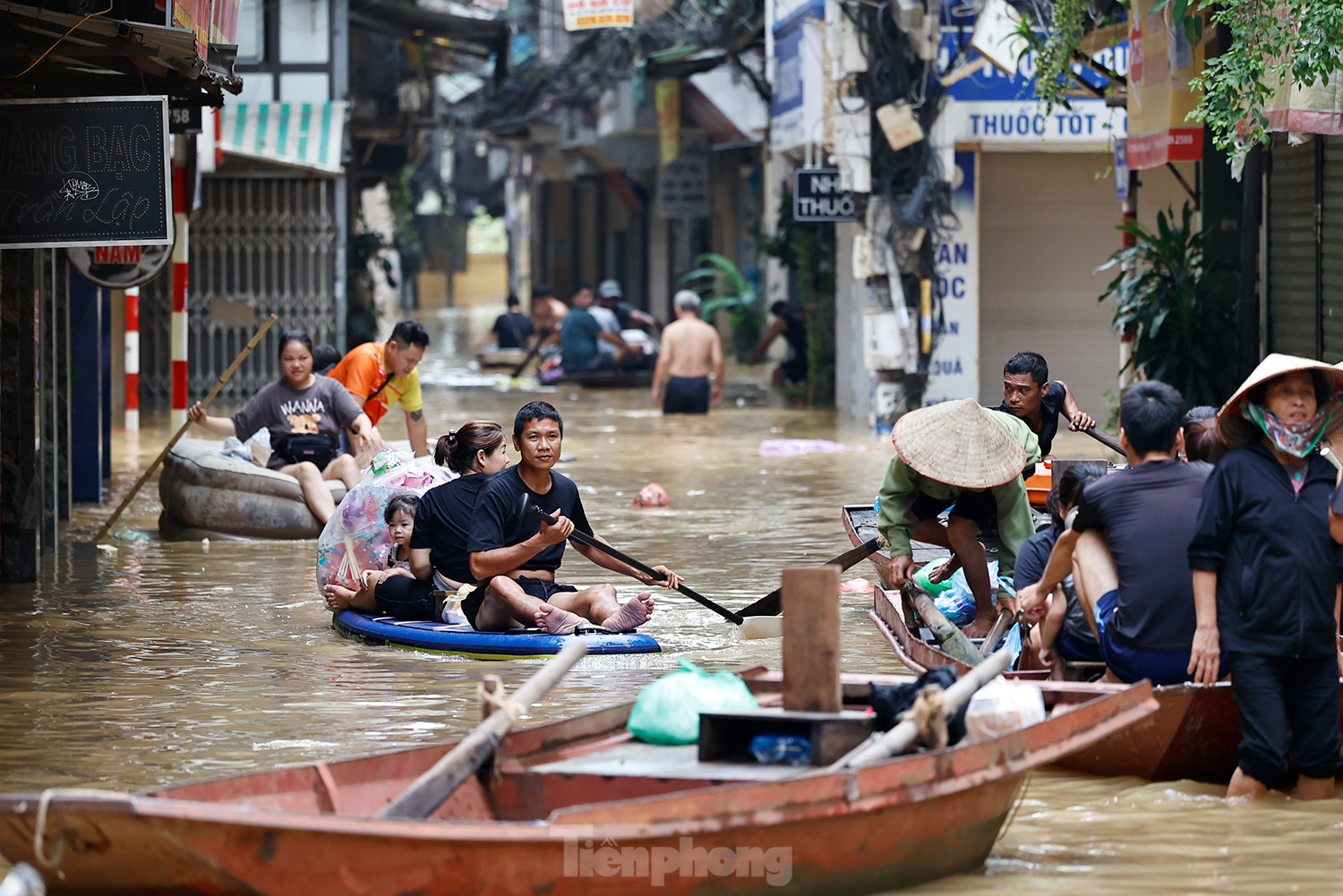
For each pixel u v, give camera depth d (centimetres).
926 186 4528
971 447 1828
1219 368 3556
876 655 2012
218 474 3025
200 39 2228
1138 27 3184
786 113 5609
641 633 2122
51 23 1936
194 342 5969
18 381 2559
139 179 2092
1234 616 1443
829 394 5816
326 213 5997
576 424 5103
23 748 1625
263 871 1018
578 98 8544
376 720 1727
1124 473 1562
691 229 9606
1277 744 1432
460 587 2248
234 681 1909
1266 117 2423
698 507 3350
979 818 1245
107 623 2264
